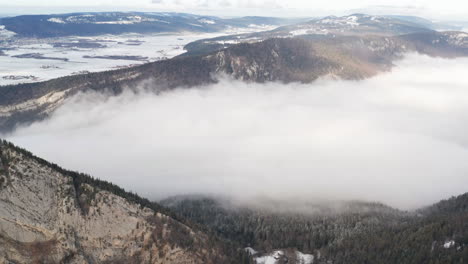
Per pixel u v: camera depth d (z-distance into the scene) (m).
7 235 129.75
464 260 141.75
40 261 130.50
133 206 155.00
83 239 139.12
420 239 166.25
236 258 161.62
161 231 151.50
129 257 142.38
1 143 145.62
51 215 137.62
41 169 145.50
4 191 134.12
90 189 149.75
